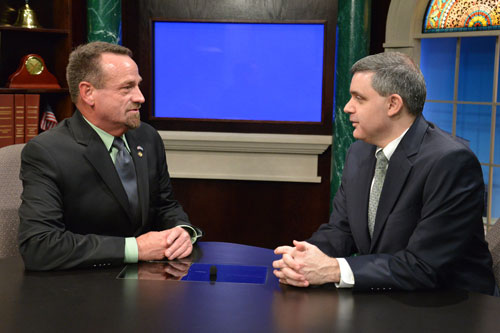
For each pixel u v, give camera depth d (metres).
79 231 2.15
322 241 2.18
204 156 4.44
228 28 4.36
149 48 4.38
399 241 1.90
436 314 1.54
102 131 2.17
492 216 4.06
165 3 4.35
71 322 1.45
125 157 2.22
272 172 4.40
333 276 1.74
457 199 1.80
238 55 4.38
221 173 4.44
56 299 1.60
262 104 4.41
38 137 2.12
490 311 1.57
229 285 1.74
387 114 1.89
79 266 1.87
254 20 4.31
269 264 1.96
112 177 2.15
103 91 2.07
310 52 4.32
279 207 4.46
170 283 1.75
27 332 1.39
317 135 4.33
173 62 4.42
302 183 4.43
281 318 1.49
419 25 4.21
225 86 4.42
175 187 4.52
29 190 2.02
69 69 2.12
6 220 2.33
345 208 2.22
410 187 1.88
